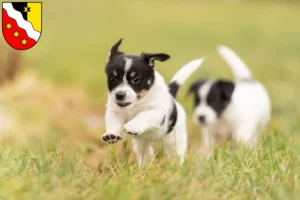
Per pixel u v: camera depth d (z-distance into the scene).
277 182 4.80
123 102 5.68
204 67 17.33
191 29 27.19
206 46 22.73
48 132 9.28
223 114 8.99
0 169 4.62
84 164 5.80
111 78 5.86
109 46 20.55
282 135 7.21
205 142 8.95
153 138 6.30
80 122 10.31
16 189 4.14
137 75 5.80
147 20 29.00
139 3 35.56
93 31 24.06
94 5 32.44
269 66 18.59
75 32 23.39
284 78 16.62
